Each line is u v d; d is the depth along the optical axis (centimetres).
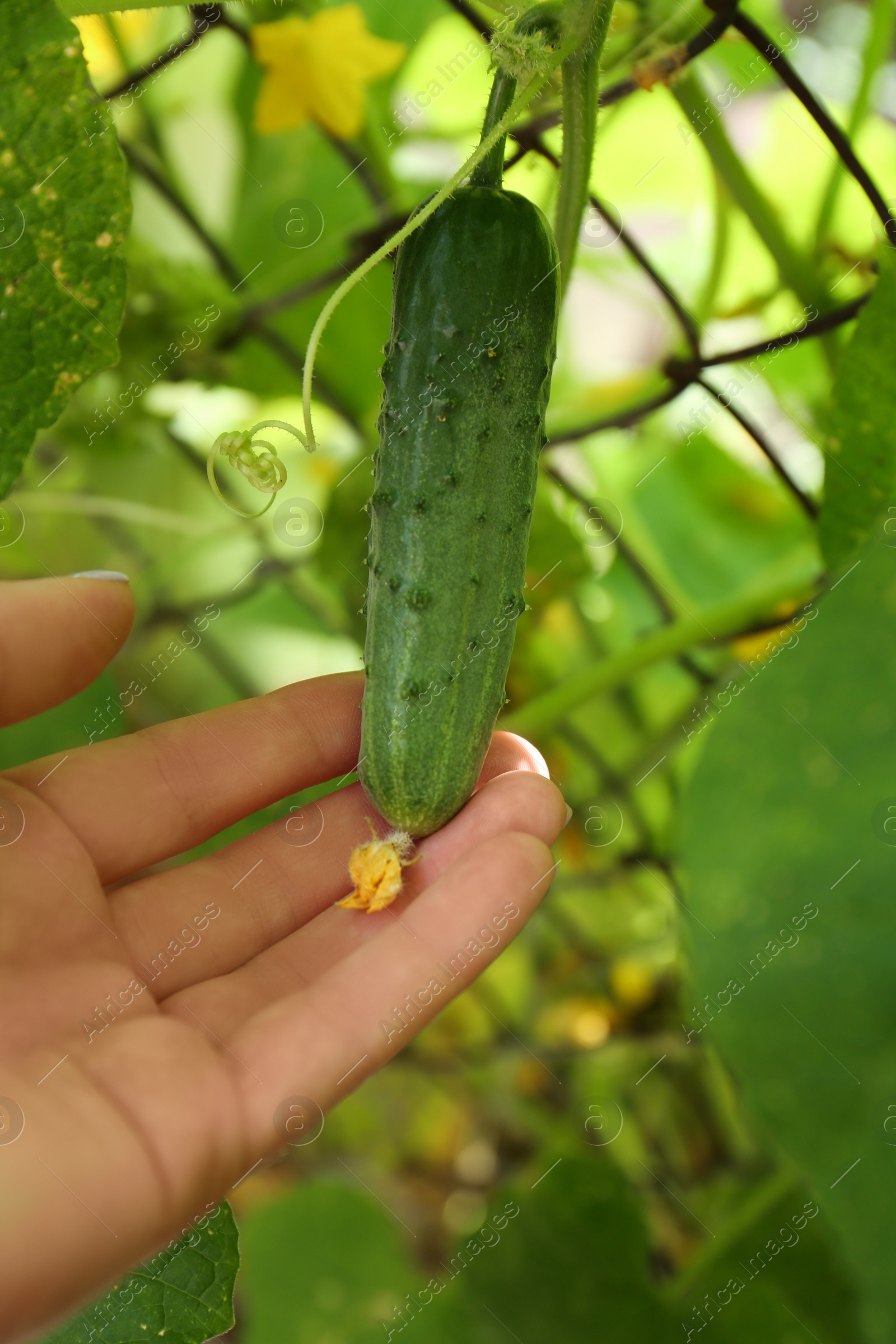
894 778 29
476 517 30
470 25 33
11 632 30
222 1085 28
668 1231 43
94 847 33
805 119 37
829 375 37
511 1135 47
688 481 44
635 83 32
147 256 37
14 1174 26
